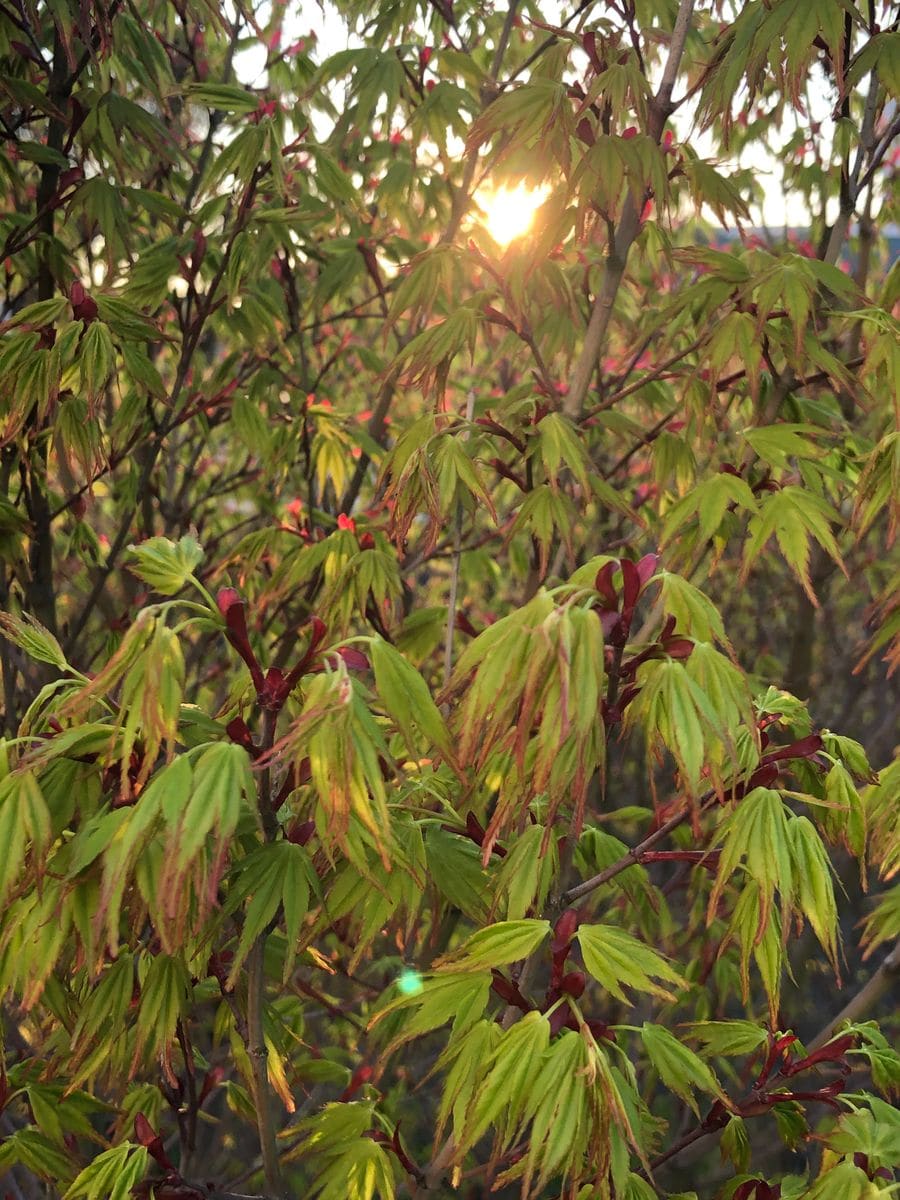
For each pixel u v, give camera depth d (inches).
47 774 17.2
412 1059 38.7
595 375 43.6
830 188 39.3
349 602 26.9
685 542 26.2
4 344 27.3
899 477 22.3
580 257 36.1
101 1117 33.3
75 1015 19.6
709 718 16.2
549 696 15.5
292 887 17.9
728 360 25.0
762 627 55.5
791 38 23.1
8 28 32.5
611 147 23.5
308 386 41.9
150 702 15.7
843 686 51.3
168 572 17.3
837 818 20.9
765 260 31.7
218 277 33.1
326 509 45.2
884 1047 20.9
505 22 33.8
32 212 39.9
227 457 57.9
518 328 26.4
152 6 35.4
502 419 27.9
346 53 34.1
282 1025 23.9
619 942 17.4
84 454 28.1
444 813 22.7
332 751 15.7
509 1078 16.5
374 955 39.9
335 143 36.8
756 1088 21.5
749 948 18.8
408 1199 28.6
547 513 24.7
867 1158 19.0
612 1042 16.9
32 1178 30.6
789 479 25.3
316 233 47.3
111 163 35.3
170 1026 18.3
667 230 35.9
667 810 19.6
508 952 17.5
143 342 28.8
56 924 17.1
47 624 35.3
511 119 24.1
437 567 58.1
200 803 15.4
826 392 38.9
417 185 40.6
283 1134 21.7
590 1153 17.0
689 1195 22.9
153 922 16.5
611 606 16.5
